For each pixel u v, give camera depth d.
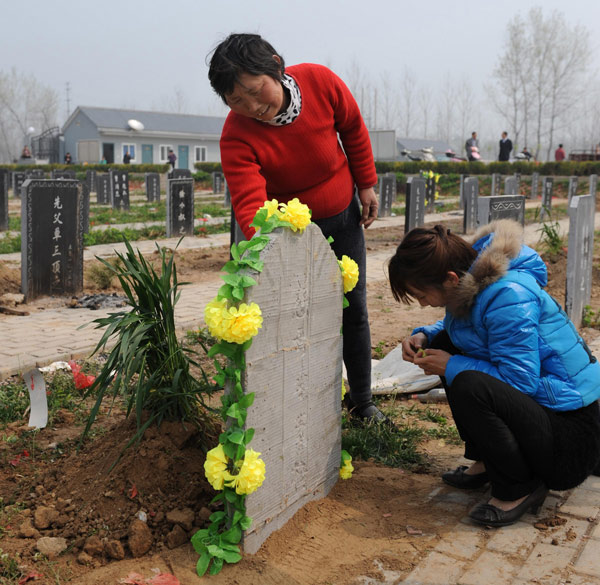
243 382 2.37
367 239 13.87
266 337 2.46
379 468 3.36
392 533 2.71
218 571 2.37
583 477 2.74
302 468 2.81
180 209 13.48
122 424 3.12
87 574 2.36
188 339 5.65
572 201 6.12
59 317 6.59
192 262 10.34
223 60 2.67
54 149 59.56
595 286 8.27
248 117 3.04
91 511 2.69
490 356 2.69
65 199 7.49
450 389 2.74
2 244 11.92
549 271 8.40
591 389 2.72
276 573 2.38
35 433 3.64
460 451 3.59
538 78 63.34
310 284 2.72
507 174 30.02
